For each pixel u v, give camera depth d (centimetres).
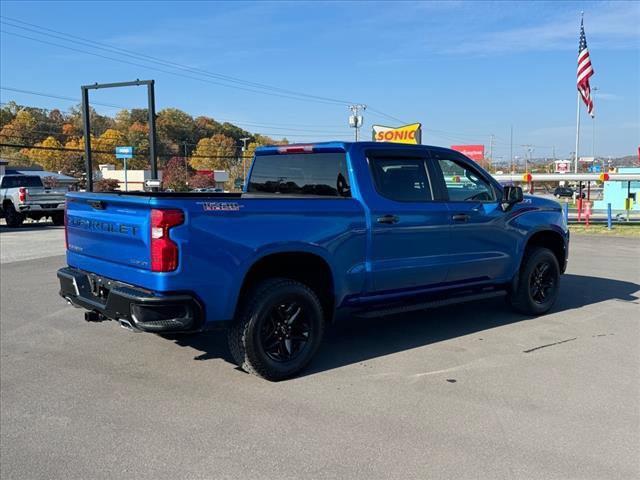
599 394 459
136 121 13725
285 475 337
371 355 562
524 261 707
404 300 592
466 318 712
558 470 341
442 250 606
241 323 475
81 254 536
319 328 513
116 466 349
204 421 412
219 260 452
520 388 472
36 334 648
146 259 440
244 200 469
